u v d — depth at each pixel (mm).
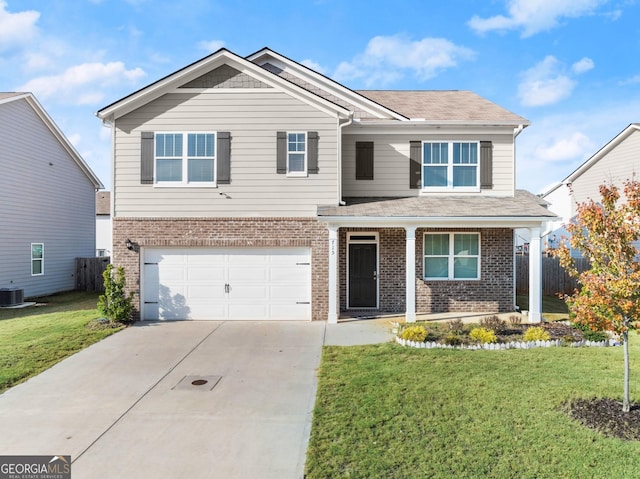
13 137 15891
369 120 12625
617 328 5379
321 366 7375
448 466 4125
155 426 5238
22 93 16219
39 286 17312
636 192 5387
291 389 6449
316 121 11469
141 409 5746
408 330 8805
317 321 11320
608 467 4047
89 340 9164
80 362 7770
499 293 12570
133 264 11383
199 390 6426
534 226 10828
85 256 20844
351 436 4789
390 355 7914
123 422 5352
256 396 6180
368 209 11305
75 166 20047
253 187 11469
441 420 5117
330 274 11109
